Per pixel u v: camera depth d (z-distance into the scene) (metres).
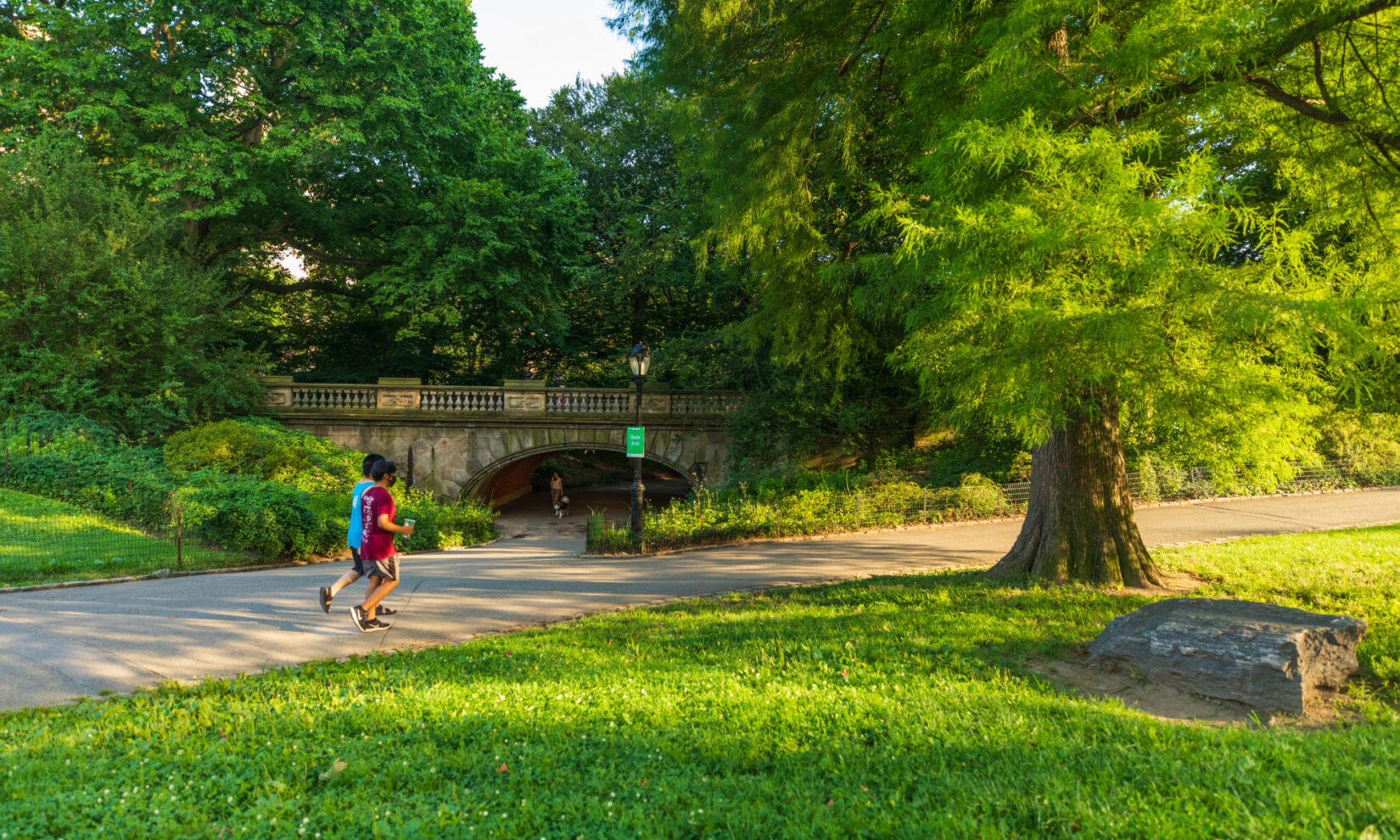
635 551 15.41
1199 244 5.51
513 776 4.12
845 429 23.59
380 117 24.02
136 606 8.91
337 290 30.19
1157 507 20.53
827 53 10.83
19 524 12.96
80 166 20.86
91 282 20.27
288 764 4.34
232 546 13.27
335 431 25.75
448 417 26.12
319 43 22.50
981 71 7.02
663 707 5.27
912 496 18.94
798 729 4.84
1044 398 5.52
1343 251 7.85
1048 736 4.55
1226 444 8.65
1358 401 6.43
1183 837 3.08
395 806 3.77
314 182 26.81
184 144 21.88
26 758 4.31
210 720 5.09
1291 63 7.60
